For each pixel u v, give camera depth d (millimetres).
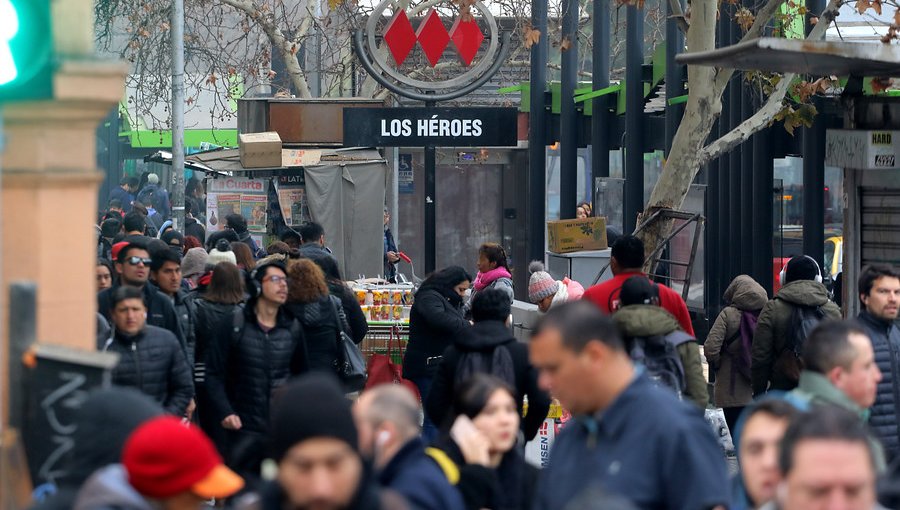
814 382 13859
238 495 10445
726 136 31188
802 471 8578
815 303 23453
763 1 38344
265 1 73312
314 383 8727
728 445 25219
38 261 13391
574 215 52219
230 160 51688
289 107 56031
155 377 19672
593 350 10625
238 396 21438
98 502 9367
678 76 41875
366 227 47656
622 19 76062
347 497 8641
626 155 46000
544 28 54031
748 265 42125
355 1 62938
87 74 13148
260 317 21609
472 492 12773
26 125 13234
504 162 69438
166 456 9438
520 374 19609
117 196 69438
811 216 37344
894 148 25281
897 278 18688
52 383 12359
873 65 22078
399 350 31875
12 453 12133
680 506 10406
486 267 29906
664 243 31562
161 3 63375
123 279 22406
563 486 10844
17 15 12516
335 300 24875
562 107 51781
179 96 51938
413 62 62469
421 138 35469
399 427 11500
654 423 10500
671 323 19141
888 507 10812
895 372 18719
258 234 48938
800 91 31422
